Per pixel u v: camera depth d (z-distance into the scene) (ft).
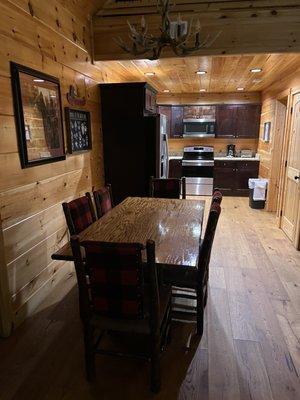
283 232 14.21
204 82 17.88
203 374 5.87
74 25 10.07
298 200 12.14
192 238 6.13
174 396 5.40
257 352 6.46
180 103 23.02
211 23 10.45
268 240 13.17
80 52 10.64
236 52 10.55
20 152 7.22
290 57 11.75
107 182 13.57
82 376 5.87
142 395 5.44
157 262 5.02
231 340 6.81
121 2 10.97
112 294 4.91
